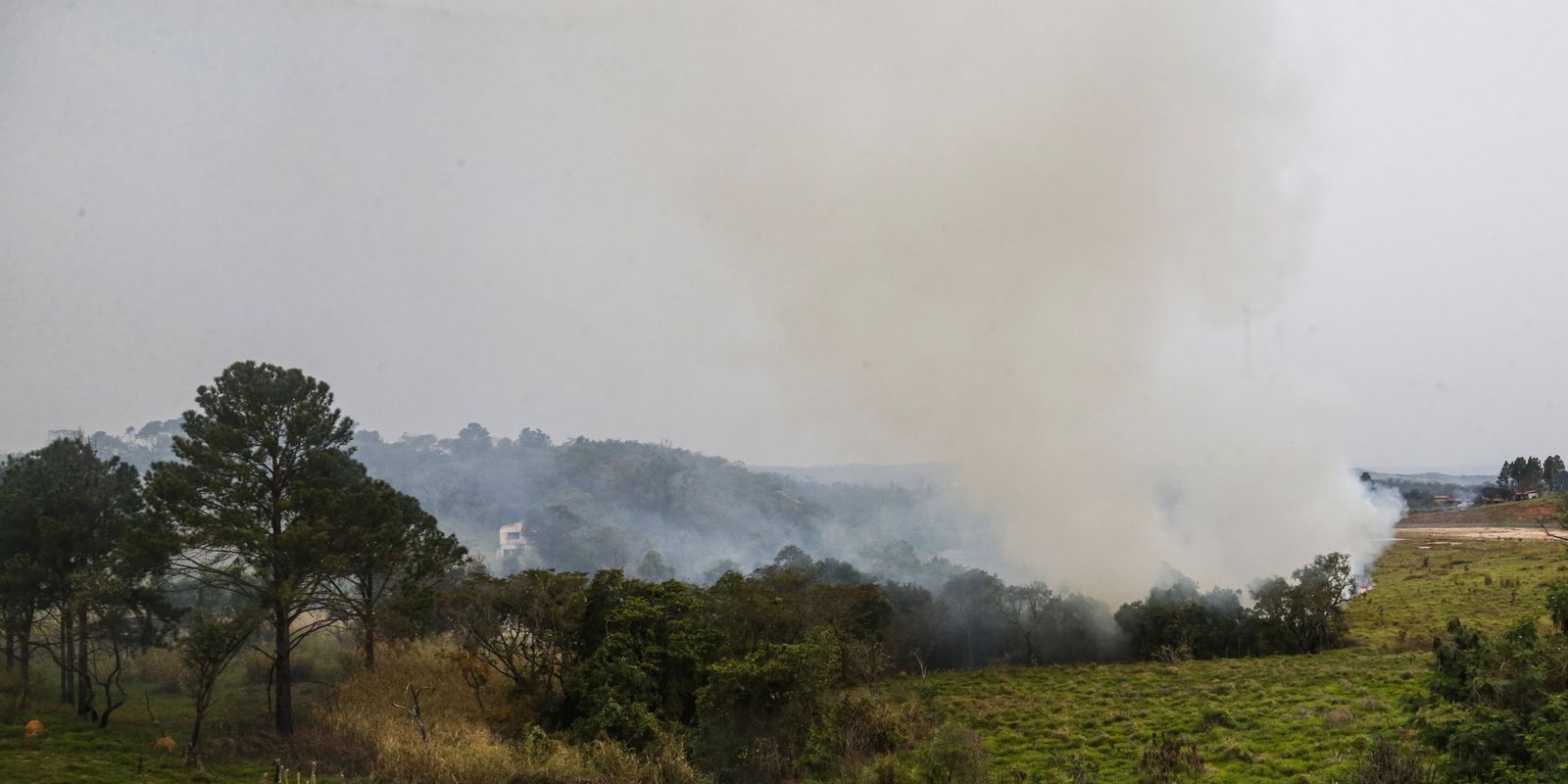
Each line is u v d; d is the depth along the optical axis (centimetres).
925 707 3962
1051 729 3528
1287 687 3825
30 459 4231
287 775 3156
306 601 3856
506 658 4238
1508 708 1977
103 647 4181
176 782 3005
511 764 3191
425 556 4416
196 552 4138
